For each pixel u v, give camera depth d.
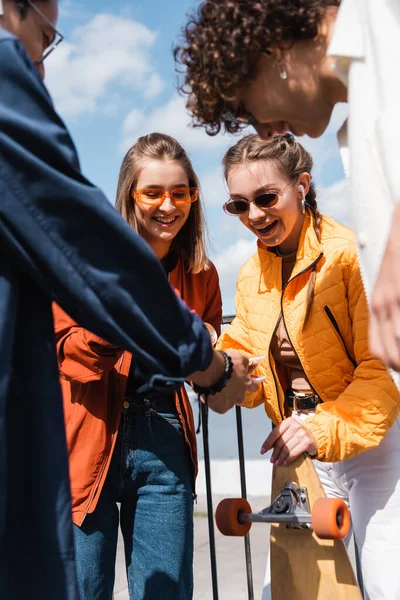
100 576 2.34
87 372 2.32
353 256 2.24
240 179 2.36
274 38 1.52
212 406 1.88
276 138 2.36
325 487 2.49
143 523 2.42
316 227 2.32
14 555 1.41
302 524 2.00
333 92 1.59
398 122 1.35
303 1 1.52
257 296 2.46
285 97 1.61
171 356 1.51
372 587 2.23
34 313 1.46
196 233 2.71
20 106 1.41
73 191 1.41
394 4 1.41
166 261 2.76
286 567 2.03
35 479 1.41
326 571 1.97
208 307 2.81
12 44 1.41
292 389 2.47
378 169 1.40
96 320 1.46
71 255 1.42
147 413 2.44
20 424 1.43
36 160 1.39
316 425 2.12
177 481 2.45
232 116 1.72
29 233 1.40
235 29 1.54
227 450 7.77
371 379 2.19
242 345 2.53
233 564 4.84
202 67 1.63
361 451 2.13
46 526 1.40
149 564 2.38
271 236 2.38
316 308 2.28
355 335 2.24
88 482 2.34
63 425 1.46
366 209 1.43
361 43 1.45
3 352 1.37
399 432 2.34
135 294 1.46
